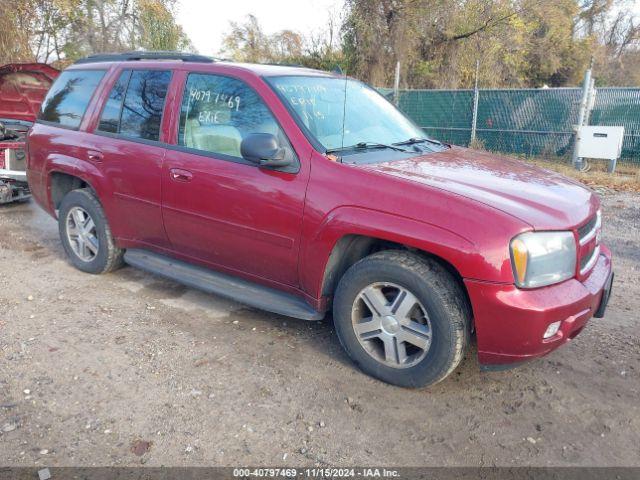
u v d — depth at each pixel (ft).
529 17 78.02
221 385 11.24
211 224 13.16
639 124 41.37
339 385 11.33
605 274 11.47
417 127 15.65
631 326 14.17
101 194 15.58
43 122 17.67
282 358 12.34
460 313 10.28
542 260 9.81
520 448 9.61
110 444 9.48
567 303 9.86
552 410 10.66
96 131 15.84
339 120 13.11
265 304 12.60
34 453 9.23
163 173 13.89
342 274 12.01
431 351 10.53
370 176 10.92
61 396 10.76
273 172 12.01
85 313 14.35
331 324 14.10
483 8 70.08
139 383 11.25
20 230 21.76
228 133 12.98
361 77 68.69
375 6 66.64
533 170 13.01
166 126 14.10
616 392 11.28
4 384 11.09
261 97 12.59
